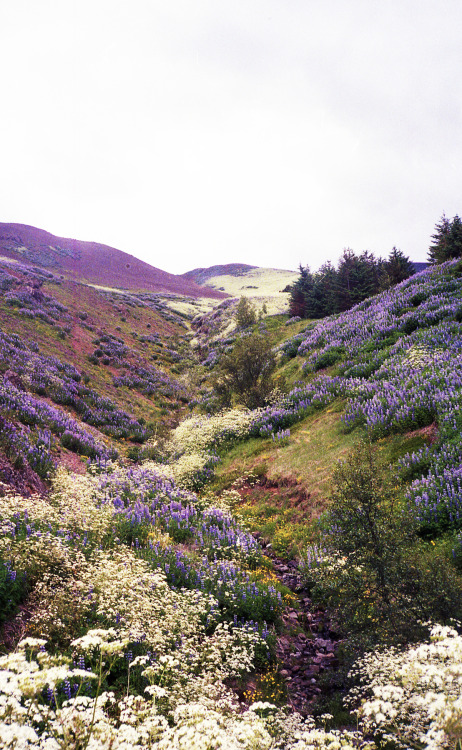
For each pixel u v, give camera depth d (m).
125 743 2.46
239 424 23.86
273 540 12.60
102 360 43.38
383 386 18.73
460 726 2.48
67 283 74.19
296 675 6.76
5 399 19.11
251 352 29.34
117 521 10.84
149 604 6.08
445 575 6.38
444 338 20.61
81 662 4.75
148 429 30.50
